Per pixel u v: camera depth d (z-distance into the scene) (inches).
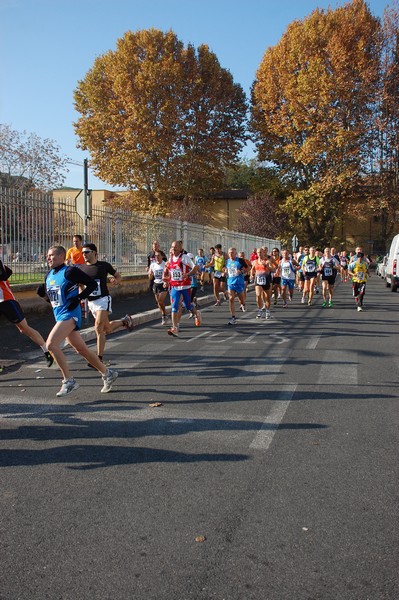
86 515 137.8
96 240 634.2
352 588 108.1
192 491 151.3
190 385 269.4
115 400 242.7
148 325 495.8
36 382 276.1
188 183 1759.4
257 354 351.9
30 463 171.3
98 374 293.7
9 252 454.9
